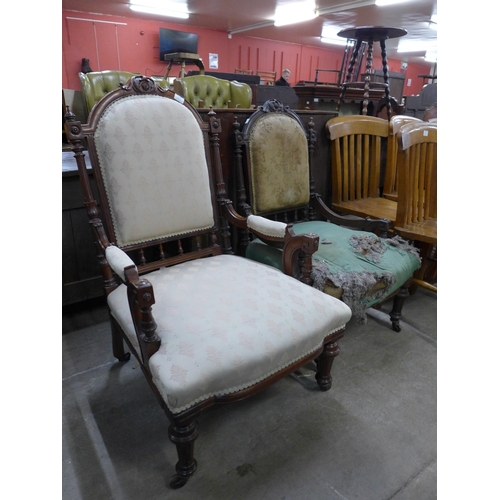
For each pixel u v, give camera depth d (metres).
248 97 2.57
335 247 1.40
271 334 0.89
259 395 1.26
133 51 6.79
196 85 2.38
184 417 0.81
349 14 6.21
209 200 1.29
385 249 1.44
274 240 1.25
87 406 1.20
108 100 1.08
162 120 1.14
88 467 1.00
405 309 1.81
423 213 1.73
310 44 9.27
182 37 7.03
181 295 1.00
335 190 1.92
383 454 1.05
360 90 2.35
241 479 0.97
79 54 6.27
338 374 1.36
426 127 1.59
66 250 1.54
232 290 1.03
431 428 1.13
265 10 6.11
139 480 0.97
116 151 1.06
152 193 1.14
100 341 1.52
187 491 0.94
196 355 0.81
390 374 1.37
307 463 1.02
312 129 1.74
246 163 1.51
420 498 0.93
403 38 7.98
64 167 1.51
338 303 1.07
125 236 1.12
